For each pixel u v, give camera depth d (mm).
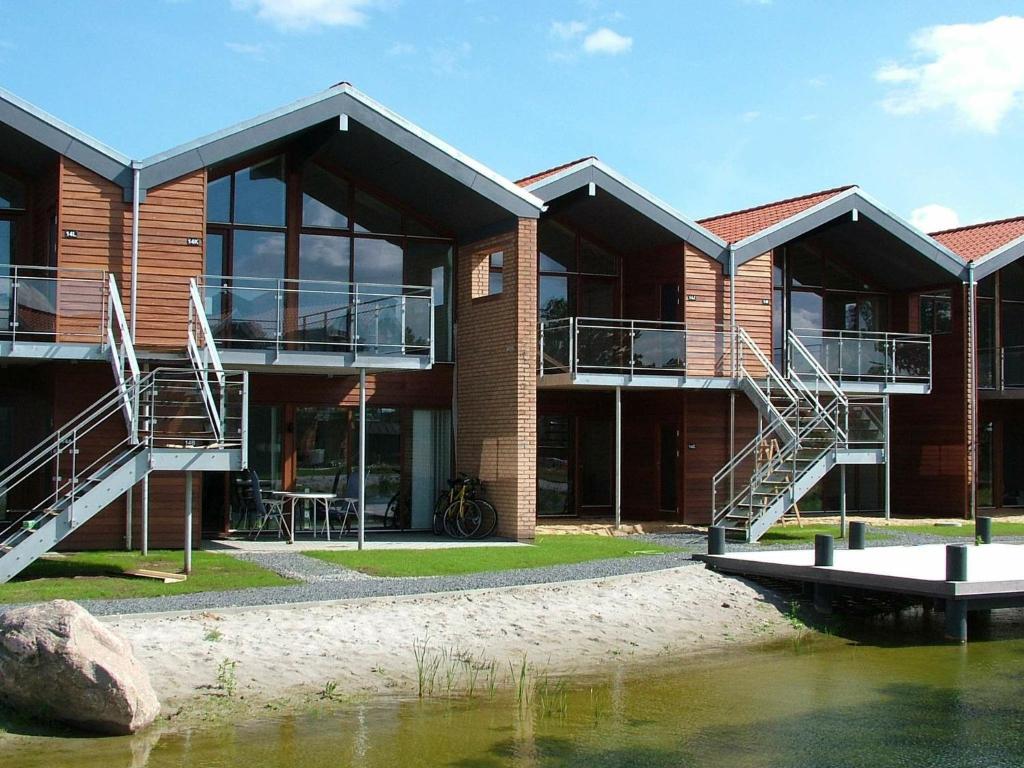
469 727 9914
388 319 18094
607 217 22234
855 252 25156
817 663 12625
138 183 17062
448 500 20031
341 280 20188
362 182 20484
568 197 21516
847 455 20547
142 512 16766
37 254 18031
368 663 11422
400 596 13211
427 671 11398
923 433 25672
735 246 22281
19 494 17953
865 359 23812
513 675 11516
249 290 17516
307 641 11695
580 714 10414
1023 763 9289
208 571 14578
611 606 13992
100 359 16047
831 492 25844
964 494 24688
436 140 18719
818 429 20359
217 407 14609
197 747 9156
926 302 25719
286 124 17719
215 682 10555
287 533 19391
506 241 19781
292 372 18859
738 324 22406
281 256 19703
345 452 20375
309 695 10523
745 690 11375
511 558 16531
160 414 14281
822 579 14898
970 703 11031
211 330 17312
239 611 12188
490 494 19891
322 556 16344
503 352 19750
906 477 26047
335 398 20141
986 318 26547
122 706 9344
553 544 18672
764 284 22703
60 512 13508
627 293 23453
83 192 16859
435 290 21078
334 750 9219
